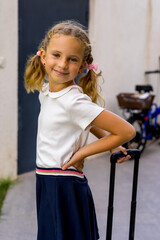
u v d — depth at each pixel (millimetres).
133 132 1152
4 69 2848
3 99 2900
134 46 4547
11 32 2840
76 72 1171
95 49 3787
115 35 4117
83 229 1302
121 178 3408
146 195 2994
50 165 1244
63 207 1273
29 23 3146
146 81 4938
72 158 1212
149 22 4797
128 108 4102
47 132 1239
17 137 3229
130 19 4371
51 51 1156
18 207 2641
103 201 2822
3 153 3012
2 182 3033
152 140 5176
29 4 3109
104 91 4055
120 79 4348
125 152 1365
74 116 1157
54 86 1223
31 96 3336
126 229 2344
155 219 2521
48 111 1235
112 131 1148
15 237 2195
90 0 3707
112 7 3986
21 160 3354
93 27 3725
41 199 1331
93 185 3193
